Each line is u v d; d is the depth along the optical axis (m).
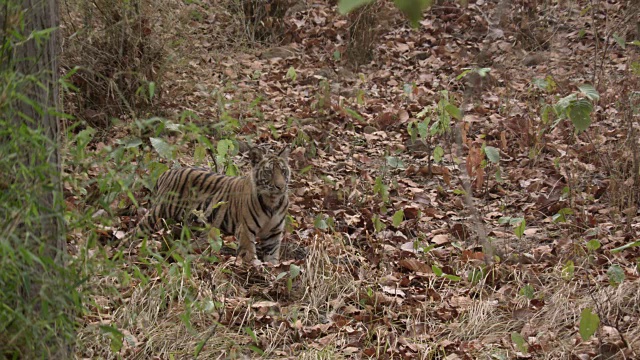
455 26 18.03
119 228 9.60
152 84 8.12
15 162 4.91
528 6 17.05
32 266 4.96
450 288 9.01
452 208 11.20
